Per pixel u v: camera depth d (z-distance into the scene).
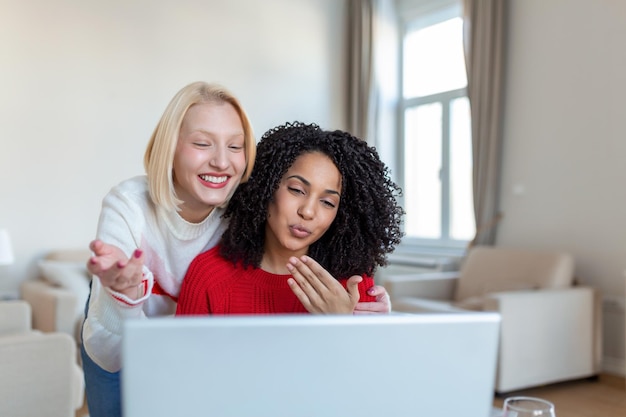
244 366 0.48
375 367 0.52
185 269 1.09
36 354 2.18
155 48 4.89
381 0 5.98
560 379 3.42
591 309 3.59
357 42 6.00
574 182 4.05
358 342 0.51
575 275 4.02
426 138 5.86
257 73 5.53
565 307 3.46
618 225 3.76
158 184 0.95
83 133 4.49
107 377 1.02
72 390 2.29
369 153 1.03
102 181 4.58
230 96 0.96
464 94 5.41
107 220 1.02
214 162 0.93
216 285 1.03
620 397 3.25
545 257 3.73
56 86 4.36
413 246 5.91
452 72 5.59
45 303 3.45
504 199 4.59
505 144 4.59
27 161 4.23
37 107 4.28
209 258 1.05
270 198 0.97
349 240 1.04
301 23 5.84
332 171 0.97
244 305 1.02
